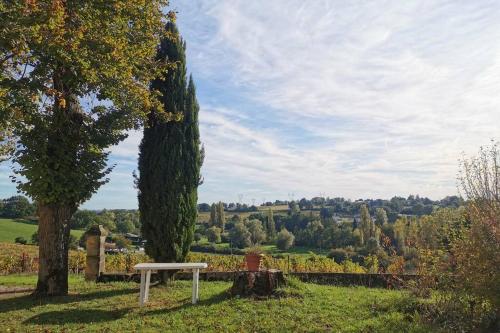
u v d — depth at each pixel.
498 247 6.62
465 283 6.91
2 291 11.17
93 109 11.20
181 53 12.38
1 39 7.91
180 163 11.77
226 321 7.41
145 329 7.06
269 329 6.90
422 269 8.00
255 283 9.17
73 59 9.33
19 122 9.56
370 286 11.27
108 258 16.44
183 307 8.55
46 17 7.88
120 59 9.87
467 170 7.89
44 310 8.63
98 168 11.01
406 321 7.15
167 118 11.53
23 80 9.28
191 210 12.00
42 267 10.34
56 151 10.23
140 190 11.91
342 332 6.64
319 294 9.17
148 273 9.36
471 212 7.27
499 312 6.75
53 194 10.09
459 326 6.78
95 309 8.68
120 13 10.12
